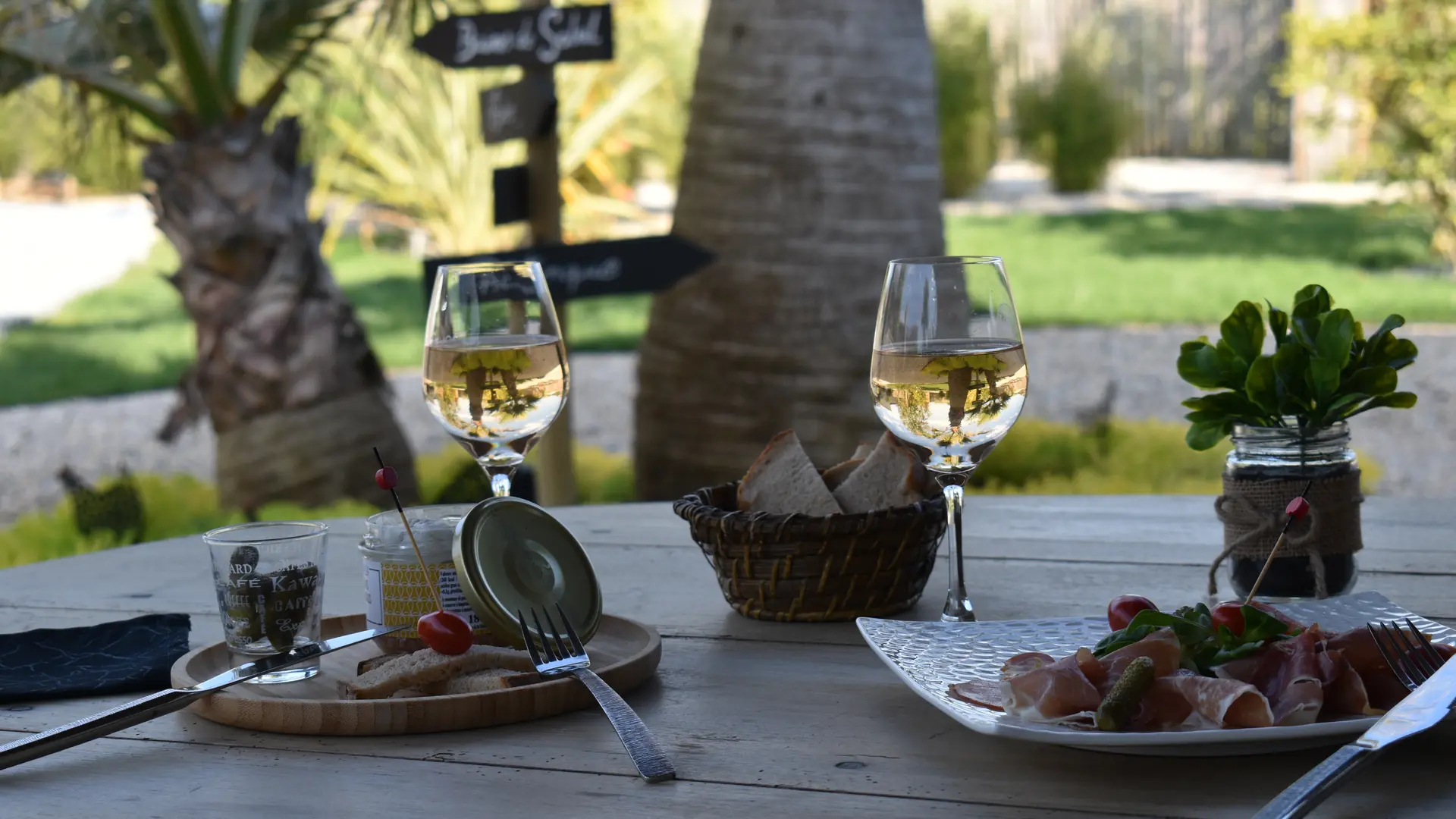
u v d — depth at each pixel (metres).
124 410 8.29
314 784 1.00
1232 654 1.01
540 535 1.28
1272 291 9.91
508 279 1.40
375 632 1.23
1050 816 0.90
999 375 1.23
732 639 1.36
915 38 4.83
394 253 13.30
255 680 1.22
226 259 4.71
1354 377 1.34
